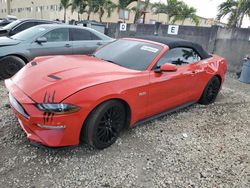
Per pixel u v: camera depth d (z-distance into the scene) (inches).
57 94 116.6
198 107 216.8
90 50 307.6
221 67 218.5
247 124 191.2
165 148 145.4
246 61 339.3
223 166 133.2
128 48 173.9
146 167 126.6
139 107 147.5
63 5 1267.2
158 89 156.0
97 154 132.7
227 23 624.1
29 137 121.7
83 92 119.8
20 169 117.0
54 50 275.1
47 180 111.8
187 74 178.1
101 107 126.3
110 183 113.4
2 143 135.0
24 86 128.0
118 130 141.6
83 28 306.3
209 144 155.0
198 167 130.4
